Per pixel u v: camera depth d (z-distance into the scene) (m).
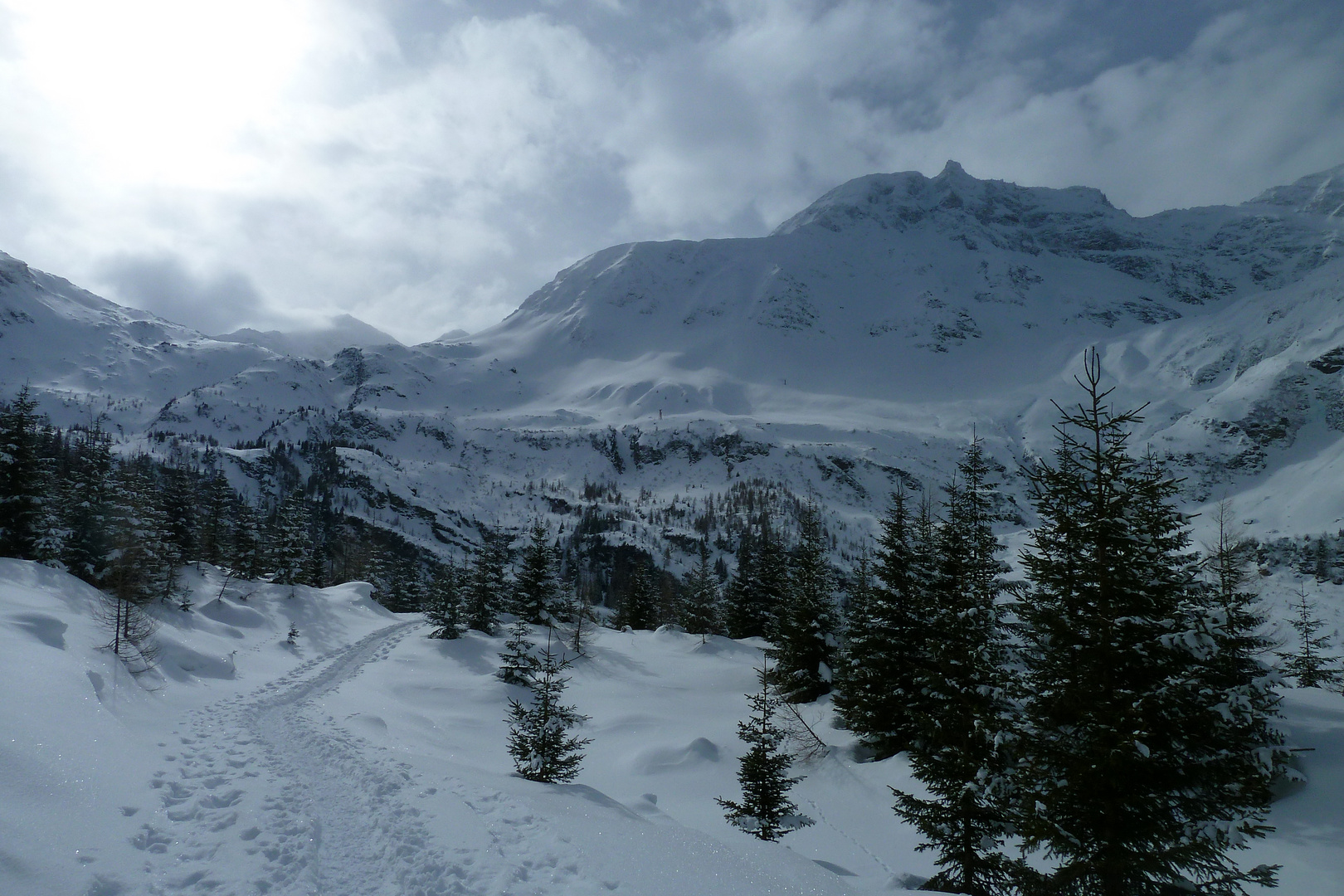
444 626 56.19
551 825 13.89
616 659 56.81
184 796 14.25
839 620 39.66
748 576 70.19
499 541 66.00
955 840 16.02
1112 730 11.86
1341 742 23.58
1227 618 11.88
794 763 29.92
